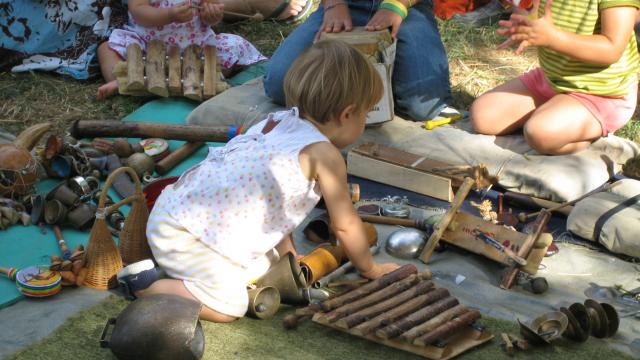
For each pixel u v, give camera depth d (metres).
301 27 4.29
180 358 2.34
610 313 2.57
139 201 2.92
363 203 3.52
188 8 4.53
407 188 3.67
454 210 3.11
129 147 3.81
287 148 2.62
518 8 3.57
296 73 2.68
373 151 3.76
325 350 2.54
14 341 2.54
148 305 2.38
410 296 2.69
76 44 4.86
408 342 2.48
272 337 2.60
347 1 4.34
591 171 3.55
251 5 5.62
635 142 4.07
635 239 3.05
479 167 3.49
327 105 2.63
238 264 2.63
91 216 3.23
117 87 4.56
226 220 2.61
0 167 3.35
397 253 3.11
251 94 4.38
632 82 3.76
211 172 2.66
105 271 2.83
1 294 2.78
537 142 3.68
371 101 2.72
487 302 2.81
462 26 5.53
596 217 3.15
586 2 3.59
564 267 3.06
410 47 4.12
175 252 2.62
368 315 2.57
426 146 3.91
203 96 4.52
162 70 4.53
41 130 3.66
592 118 3.68
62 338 2.56
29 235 3.22
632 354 2.52
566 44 3.50
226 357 2.49
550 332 2.51
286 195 2.62
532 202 3.44
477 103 4.01
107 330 2.51
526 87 3.97
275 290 2.68
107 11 4.86
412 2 4.09
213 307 2.58
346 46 2.66
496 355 2.51
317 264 2.85
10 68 4.84
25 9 4.83
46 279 2.78
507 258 2.94
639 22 4.07
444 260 3.10
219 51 4.84
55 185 3.64
